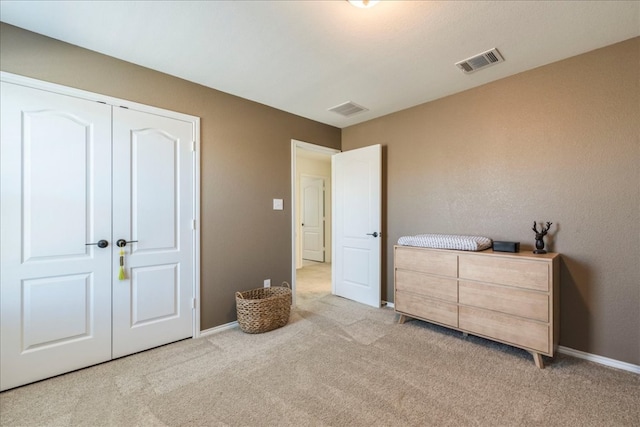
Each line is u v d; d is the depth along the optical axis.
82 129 2.11
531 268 2.12
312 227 7.05
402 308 2.92
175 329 2.55
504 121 2.62
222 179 2.87
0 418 1.59
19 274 1.88
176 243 2.56
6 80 1.84
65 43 2.04
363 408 1.68
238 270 2.99
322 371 2.07
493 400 1.74
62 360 2.02
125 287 2.29
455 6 1.70
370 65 2.39
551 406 1.68
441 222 3.07
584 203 2.23
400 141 3.43
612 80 2.11
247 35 1.97
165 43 2.07
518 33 1.96
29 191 1.92
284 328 2.87
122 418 1.60
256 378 1.98
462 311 2.49
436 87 2.81
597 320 2.18
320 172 6.75
